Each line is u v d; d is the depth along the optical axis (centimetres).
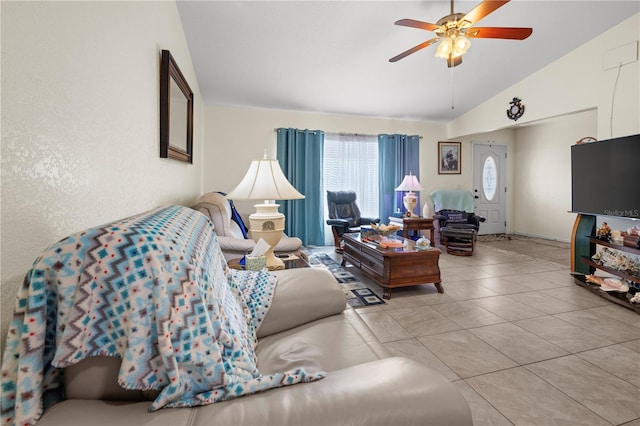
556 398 157
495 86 465
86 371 60
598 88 349
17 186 67
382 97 488
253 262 169
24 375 54
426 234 516
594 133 524
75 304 58
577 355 196
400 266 298
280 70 394
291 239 258
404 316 255
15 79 66
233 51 346
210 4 270
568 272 379
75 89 91
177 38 261
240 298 121
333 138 555
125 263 60
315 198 537
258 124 514
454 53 262
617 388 164
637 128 311
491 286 329
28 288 57
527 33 246
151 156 173
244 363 80
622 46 324
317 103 498
